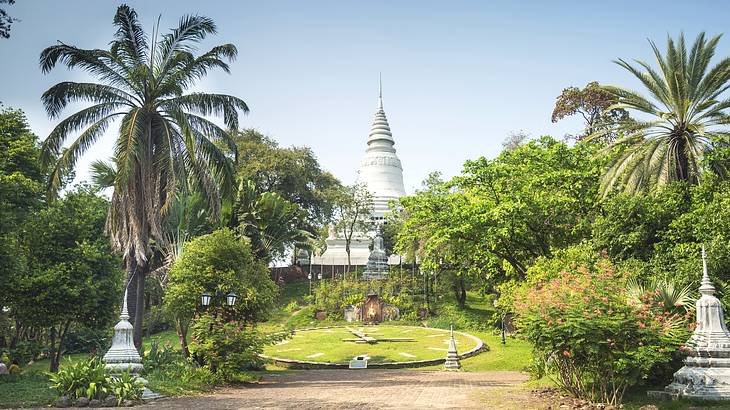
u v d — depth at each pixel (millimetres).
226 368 22297
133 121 23891
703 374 13930
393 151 86000
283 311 56938
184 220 36125
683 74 23828
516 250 31844
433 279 58219
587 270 16609
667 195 21531
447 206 32281
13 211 28000
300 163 70750
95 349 37656
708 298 14797
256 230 45156
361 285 58281
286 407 14836
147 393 16828
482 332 45375
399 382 22750
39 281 26844
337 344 39156
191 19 26250
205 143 26172
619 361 13227
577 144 31734
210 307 24188
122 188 22703
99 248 30156
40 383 19188
